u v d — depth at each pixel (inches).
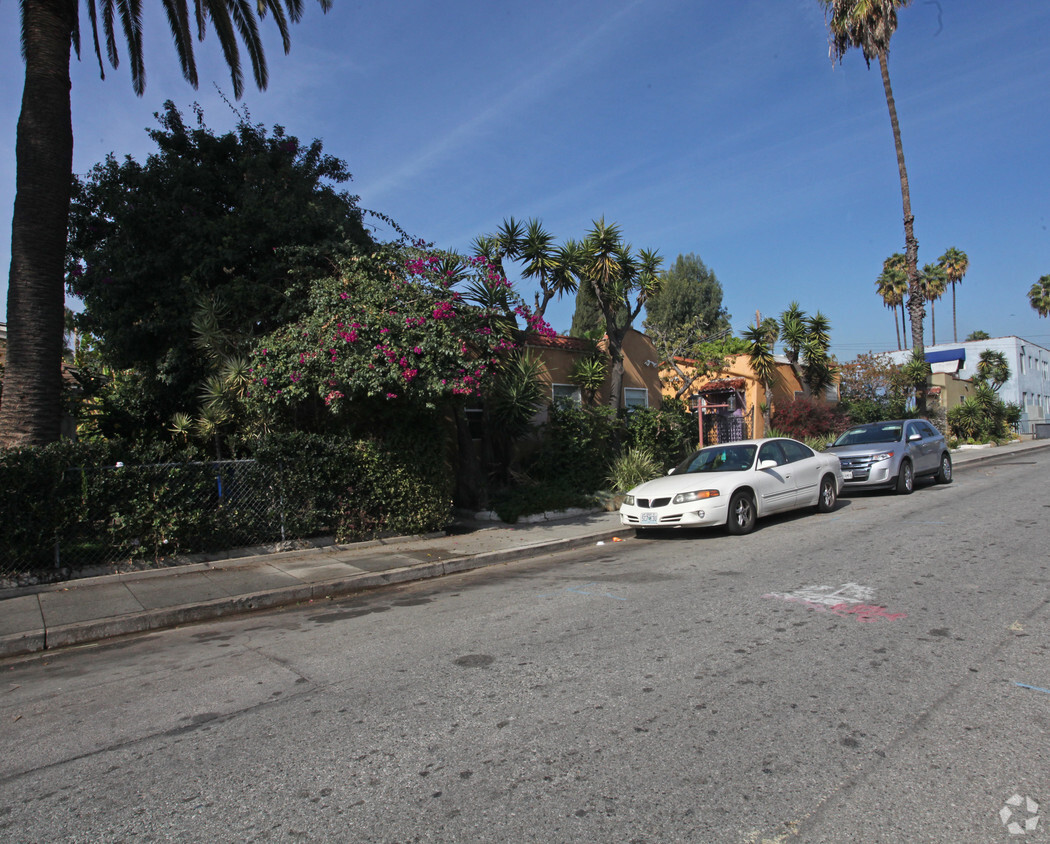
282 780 135.3
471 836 113.3
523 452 563.2
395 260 446.6
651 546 390.9
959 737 139.0
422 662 202.4
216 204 497.7
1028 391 1871.3
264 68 526.3
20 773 145.3
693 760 134.6
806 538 369.1
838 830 110.3
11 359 350.0
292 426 439.5
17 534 303.4
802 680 171.2
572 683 177.5
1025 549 307.1
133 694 192.1
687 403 765.9
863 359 1143.0
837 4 946.1
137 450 364.2
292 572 336.5
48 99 364.8
